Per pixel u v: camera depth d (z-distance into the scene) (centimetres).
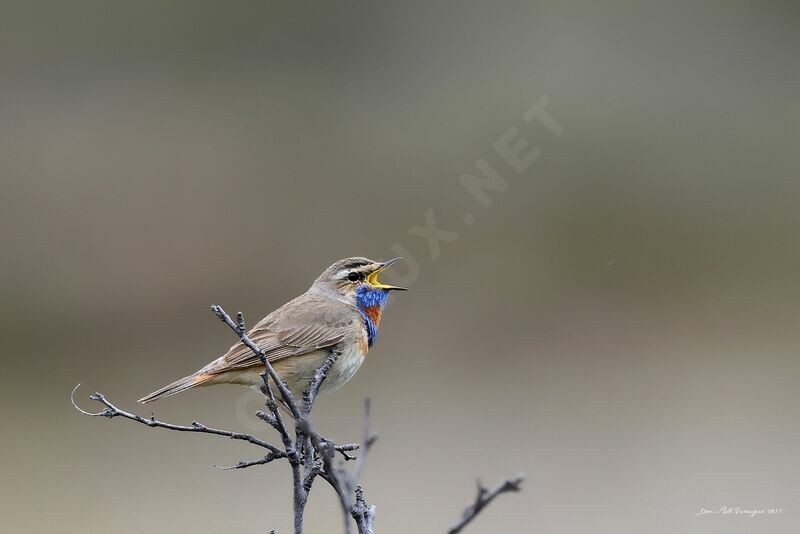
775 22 2047
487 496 437
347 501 473
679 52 2016
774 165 1928
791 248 1859
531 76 1936
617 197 1850
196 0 2033
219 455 1493
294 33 2064
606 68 1958
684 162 1894
